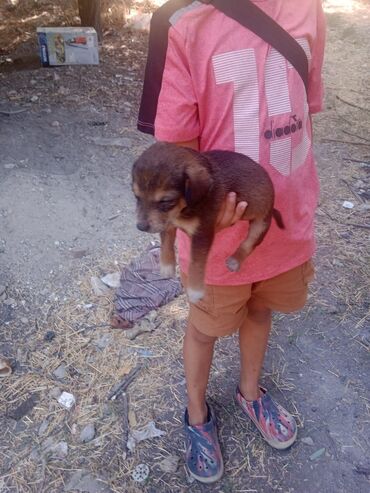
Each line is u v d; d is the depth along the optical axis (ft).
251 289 6.57
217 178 5.13
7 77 18.97
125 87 18.84
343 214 13.37
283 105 5.52
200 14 5.22
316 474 7.78
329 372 9.31
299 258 6.41
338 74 21.86
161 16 5.54
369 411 8.67
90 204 13.08
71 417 8.44
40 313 10.27
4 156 14.37
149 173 4.78
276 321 10.18
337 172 15.25
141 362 9.34
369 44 25.02
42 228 12.16
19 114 16.53
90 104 17.53
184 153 4.93
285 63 5.47
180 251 6.42
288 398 8.84
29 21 24.03
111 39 22.75
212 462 7.61
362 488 7.63
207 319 6.59
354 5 30.27
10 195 12.85
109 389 8.87
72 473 7.71
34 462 7.83
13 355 9.43
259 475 7.75
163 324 10.05
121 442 8.11
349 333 10.04
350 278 11.30
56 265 11.32
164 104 5.55
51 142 15.30
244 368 7.99
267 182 5.48
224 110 5.45
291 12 5.51
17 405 8.62
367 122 18.19
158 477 7.68
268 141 5.56
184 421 8.13
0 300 10.46
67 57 19.86
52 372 9.14
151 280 10.75
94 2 21.39
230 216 5.29
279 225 5.98
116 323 9.98
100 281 10.98
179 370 9.21
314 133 17.34
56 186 13.48
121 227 12.49
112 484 7.58
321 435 8.30
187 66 5.34
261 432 8.12
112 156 15.06
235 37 5.27
